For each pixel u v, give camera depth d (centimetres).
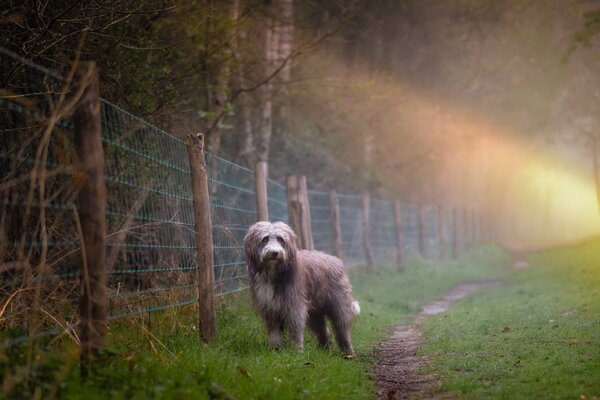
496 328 976
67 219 646
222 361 632
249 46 1376
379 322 1155
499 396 588
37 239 631
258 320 897
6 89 709
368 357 852
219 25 1162
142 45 999
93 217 541
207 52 1178
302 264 795
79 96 531
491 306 1278
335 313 841
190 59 1187
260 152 1681
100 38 913
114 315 667
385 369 780
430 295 1656
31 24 838
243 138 1680
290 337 768
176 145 784
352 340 938
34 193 625
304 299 777
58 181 636
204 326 752
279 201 1293
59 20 798
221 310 893
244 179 1133
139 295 721
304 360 713
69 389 481
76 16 859
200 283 757
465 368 729
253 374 615
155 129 713
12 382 470
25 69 763
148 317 712
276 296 761
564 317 1019
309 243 1254
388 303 1426
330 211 1648
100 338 545
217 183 909
